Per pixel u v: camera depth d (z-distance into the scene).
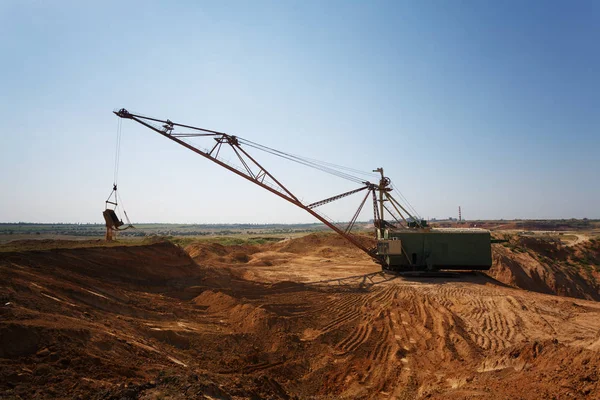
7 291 12.33
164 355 12.16
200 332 16.12
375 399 12.64
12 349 8.66
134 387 8.14
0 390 7.19
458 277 37.94
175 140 35.03
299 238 69.44
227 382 10.99
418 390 12.98
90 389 8.02
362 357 16.39
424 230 41.25
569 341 16.95
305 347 16.72
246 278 36.00
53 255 21.92
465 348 16.44
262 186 38.06
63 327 10.32
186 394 8.20
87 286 18.22
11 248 22.98
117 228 33.81
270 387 11.95
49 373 8.22
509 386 10.78
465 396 10.55
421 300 26.42
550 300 25.62
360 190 44.12
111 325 13.46
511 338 17.88
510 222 191.00
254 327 17.88
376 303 25.83
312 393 13.29
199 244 57.12
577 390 9.55
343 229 60.28
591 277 53.84
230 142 36.31
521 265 50.16
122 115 33.16
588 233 132.50
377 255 43.00
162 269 28.86
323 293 28.97
